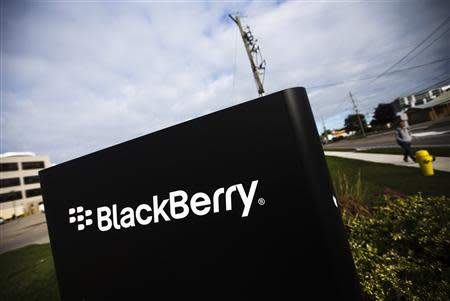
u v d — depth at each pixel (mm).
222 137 877
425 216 2805
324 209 749
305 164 761
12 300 3668
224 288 848
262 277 797
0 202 43188
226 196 856
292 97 797
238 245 832
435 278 1975
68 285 1198
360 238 2824
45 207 1306
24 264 6062
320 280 731
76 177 1191
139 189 1014
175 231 935
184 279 911
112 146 1095
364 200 4316
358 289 771
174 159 952
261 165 812
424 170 5691
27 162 48719
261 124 821
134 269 1011
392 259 2209
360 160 11500
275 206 787
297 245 757
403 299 1878
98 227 1110
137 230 1010
